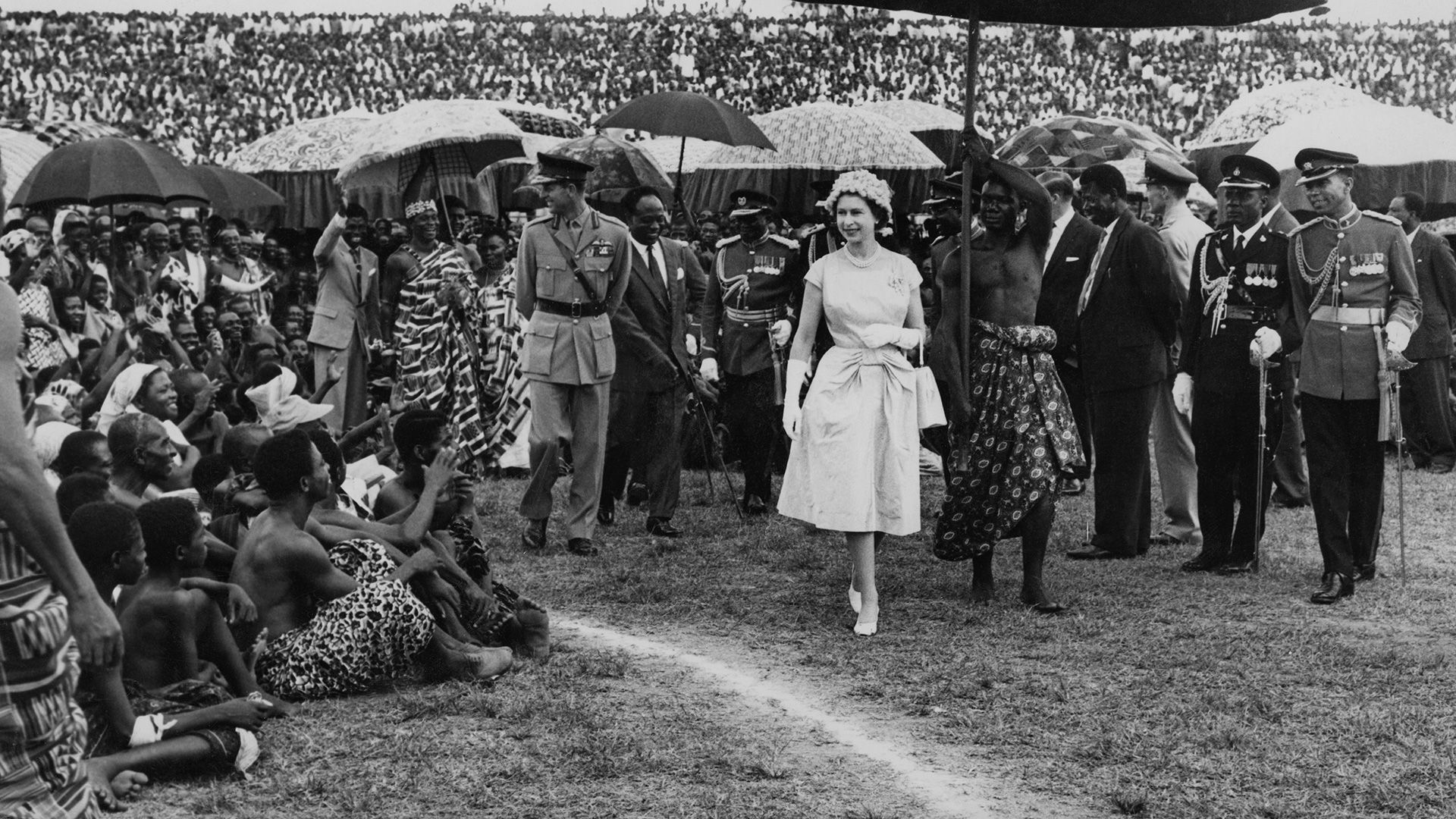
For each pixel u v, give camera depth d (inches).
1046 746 202.7
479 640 244.5
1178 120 896.3
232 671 205.8
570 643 258.4
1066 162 524.7
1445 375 478.3
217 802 175.3
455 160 469.7
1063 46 895.7
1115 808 179.3
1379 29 895.7
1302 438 414.9
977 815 176.9
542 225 346.3
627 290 369.7
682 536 366.6
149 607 195.5
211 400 329.1
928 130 642.8
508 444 463.2
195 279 503.2
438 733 203.0
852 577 290.7
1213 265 321.7
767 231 401.1
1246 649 251.6
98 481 200.5
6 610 127.6
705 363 387.9
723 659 248.8
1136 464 336.5
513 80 823.7
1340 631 270.1
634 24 840.3
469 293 450.9
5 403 124.8
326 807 176.2
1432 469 482.9
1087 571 324.8
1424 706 220.1
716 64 847.1
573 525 343.3
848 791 184.9
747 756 196.1
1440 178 493.4
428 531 248.1
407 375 448.8
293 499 222.4
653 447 370.0
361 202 596.7
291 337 535.2
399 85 808.3
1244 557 323.0
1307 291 303.7
